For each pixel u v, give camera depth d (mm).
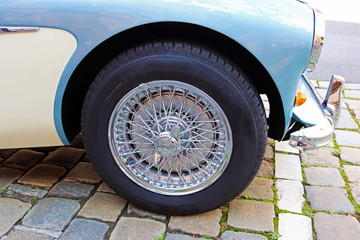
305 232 1888
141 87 1746
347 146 2738
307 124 1999
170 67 1679
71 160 2461
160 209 1966
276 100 1837
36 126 1880
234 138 1777
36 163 2418
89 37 1650
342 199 2139
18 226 1874
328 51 5348
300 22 1654
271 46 1633
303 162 2518
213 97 1712
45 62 1708
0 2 1626
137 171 1936
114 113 1806
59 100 1801
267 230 1894
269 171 2400
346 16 7855
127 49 1726
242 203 2090
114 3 1612
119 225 1903
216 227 1907
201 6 1600
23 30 1646
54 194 2121
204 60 1664
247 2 1659
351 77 4238
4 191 2137
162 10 1594
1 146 1977
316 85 3928
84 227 1882
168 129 1838
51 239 1800
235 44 1788
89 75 1997
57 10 1623
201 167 1938
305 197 2160
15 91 1774
